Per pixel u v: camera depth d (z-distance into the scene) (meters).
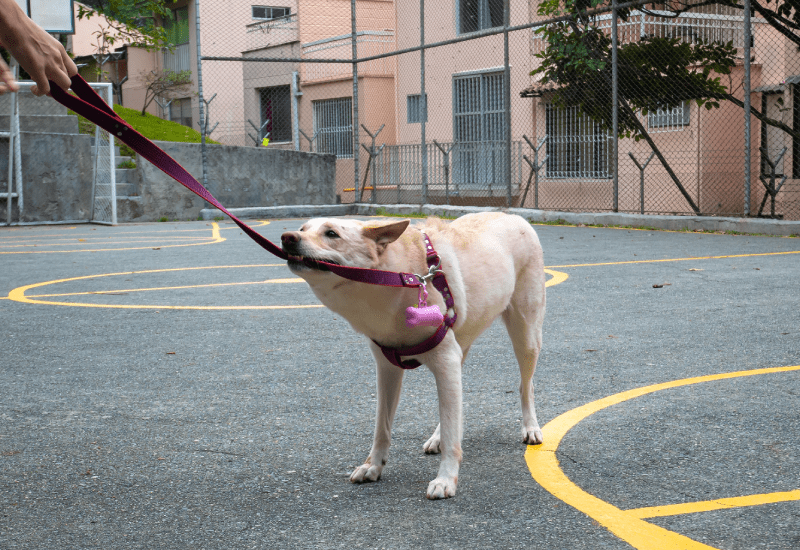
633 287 8.12
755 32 18.84
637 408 4.18
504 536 2.71
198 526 2.85
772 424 3.85
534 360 3.74
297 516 2.93
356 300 2.89
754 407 4.13
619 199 18.88
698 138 16.80
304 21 27.22
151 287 8.79
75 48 35.53
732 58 16.50
